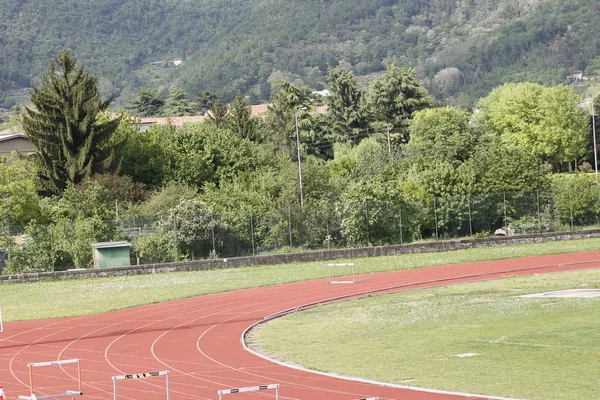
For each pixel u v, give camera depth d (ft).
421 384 94.07
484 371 98.22
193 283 220.84
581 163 513.86
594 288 167.32
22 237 250.37
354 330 138.41
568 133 475.72
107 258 246.68
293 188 322.75
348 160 391.86
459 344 116.78
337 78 499.10
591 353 103.30
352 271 229.25
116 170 345.92
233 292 203.21
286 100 488.85
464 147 384.68
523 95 485.15
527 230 274.77
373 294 186.50
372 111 501.56
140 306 187.52
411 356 111.24
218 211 290.97
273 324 153.89
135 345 137.69
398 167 339.57
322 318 156.04
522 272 209.26
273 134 472.44
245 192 306.14
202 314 170.71
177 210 255.50
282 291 199.82
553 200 279.28
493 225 276.62
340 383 97.91
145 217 270.05
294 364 111.86
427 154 385.29
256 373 107.34
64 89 350.02
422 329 133.18
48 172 341.00
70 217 295.07
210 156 370.94
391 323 142.10
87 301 198.18
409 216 270.26
